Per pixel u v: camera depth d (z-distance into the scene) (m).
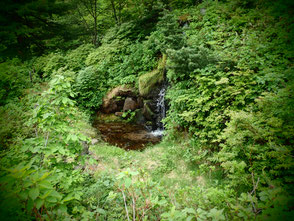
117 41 10.20
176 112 5.14
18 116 4.91
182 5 9.41
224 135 2.85
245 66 4.07
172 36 5.28
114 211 2.43
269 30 4.78
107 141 6.51
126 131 7.61
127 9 13.15
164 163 4.33
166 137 5.48
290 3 4.89
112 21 15.05
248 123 2.60
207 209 2.03
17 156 2.16
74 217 2.01
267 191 1.54
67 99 2.25
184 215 1.51
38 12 10.91
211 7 7.12
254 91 3.55
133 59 9.03
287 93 2.67
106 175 3.56
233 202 1.95
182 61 4.70
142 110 8.55
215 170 3.64
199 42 5.82
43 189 1.35
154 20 10.21
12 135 4.05
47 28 12.84
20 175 1.23
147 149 5.51
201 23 6.94
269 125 2.80
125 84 8.99
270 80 3.50
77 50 11.99
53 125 2.23
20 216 1.46
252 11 5.88
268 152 2.41
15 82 7.31
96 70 9.67
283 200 1.37
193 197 2.20
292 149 2.27
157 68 8.10
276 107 2.63
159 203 1.89
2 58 10.34
